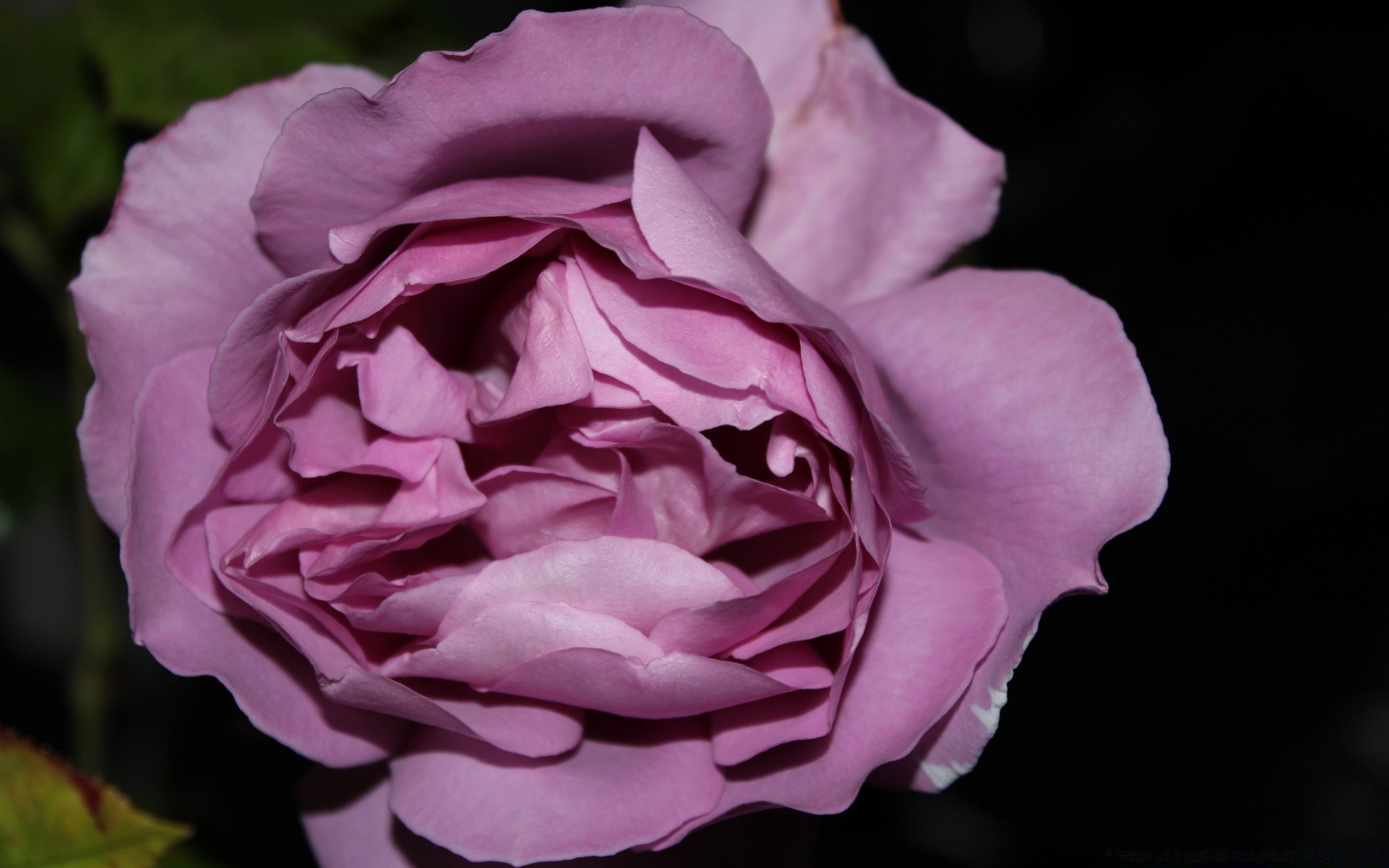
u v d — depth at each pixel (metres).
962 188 0.33
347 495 0.32
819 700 0.31
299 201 0.31
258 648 0.32
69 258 0.37
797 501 0.31
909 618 0.32
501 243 0.31
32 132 0.37
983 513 0.32
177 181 0.31
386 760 0.33
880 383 0.32
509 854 0.31
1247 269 0.58
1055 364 0.31
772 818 0.33
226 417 0.31
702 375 0.31
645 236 0.30
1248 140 0.56
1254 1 0.55
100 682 0.37
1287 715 0.56
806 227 0.33
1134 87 0.57
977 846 0.52
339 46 0.36
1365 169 0.56
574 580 0.31
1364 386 0.56
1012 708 0.57
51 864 0.32
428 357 0.31
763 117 0.32
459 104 0.30
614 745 0.32
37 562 0.52
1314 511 0.58
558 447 0.32
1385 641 0.57
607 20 0.30
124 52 0.36
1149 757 0.55
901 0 0.56
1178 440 0.58
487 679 0.31
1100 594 0.31
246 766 0.41
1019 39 0.57
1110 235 0.58
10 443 0.37
